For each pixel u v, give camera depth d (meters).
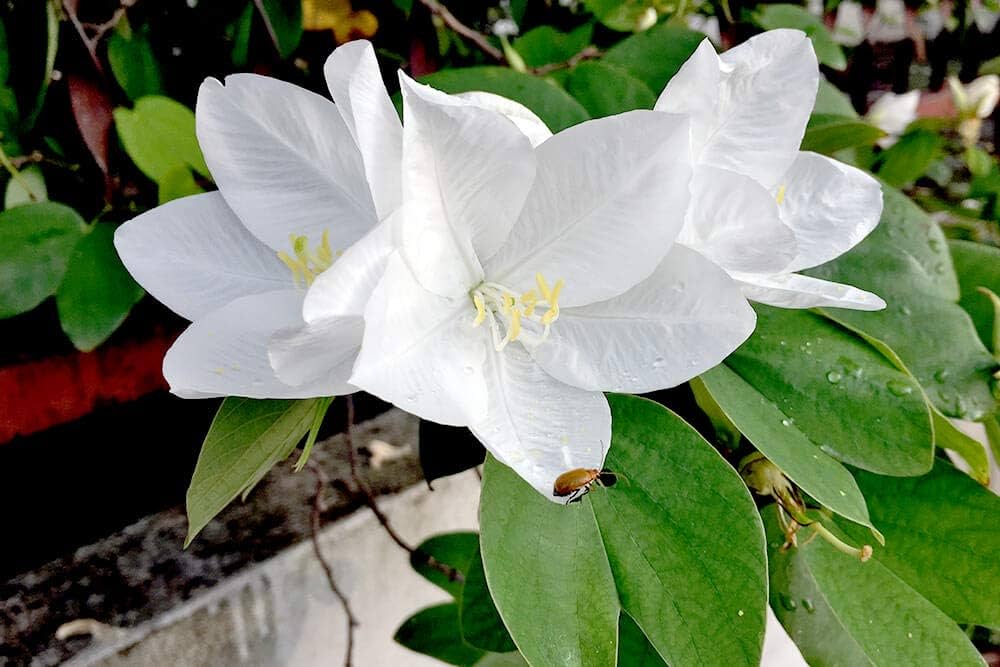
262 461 0.23
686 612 0.22
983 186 0.50
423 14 0.38
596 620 0.22
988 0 0.57
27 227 0.32
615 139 0.21
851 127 0.30
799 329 0.26
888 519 0.26
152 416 0.42
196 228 0.24
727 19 0.41
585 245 0.22
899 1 0.58
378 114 0.20
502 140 0.21
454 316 0.23
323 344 0.20
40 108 0.34
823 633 0.26
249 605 0.36
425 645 0.37
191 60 0.38
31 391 0.34
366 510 0.40
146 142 0.32
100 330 0.32
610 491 0.23
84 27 0.34
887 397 0.25
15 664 0.32
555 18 0.43
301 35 0.37
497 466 0.23
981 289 0.29
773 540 0.26
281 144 0.23
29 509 0.40
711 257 0.23
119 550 0.37
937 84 0.58
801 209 0.26
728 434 0.27
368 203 0.24
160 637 0.34
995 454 0.30
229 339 0.23
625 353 0.23
